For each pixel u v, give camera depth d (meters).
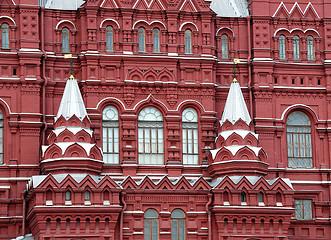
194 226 80.81
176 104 86.38
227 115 83.81
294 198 87.25
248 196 80.50
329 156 88.75
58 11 87.25
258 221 80.38
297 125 89.19
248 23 89.88
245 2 92.44
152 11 87.56
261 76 88.81
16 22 85.94
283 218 80.88
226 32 90.12
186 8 88.25
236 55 89.81
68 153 79.31
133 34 86.81
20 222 82.19
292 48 90.38
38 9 86.12
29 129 83.94
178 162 85.06
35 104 84.44
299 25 90.94
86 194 78.06
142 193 80.56
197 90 87.00
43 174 81.19
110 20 86.75
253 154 81.81
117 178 83.44
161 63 86.69
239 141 82.38
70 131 80.19
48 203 77.00
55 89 86.06
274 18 90.19
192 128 86.69
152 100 85.88
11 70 85.06
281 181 81.38
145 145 85.50
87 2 86.12
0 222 81.81
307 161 88.56
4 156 83.56
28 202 81.94
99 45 86.12
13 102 84.44
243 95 88.81
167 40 87.44
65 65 86.69
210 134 86.44
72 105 81.31
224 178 80.56
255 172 81.81
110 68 85.81
